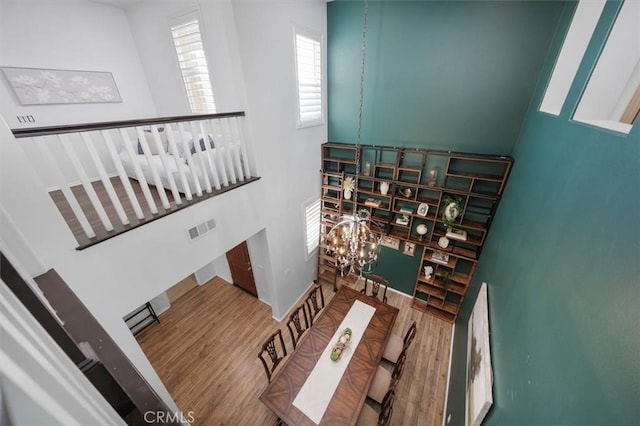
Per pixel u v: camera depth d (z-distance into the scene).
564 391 1.06
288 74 3.65
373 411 2.90
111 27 3.60
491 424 1.74
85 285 2.05
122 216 2.26
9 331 0.29
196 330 4.61
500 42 3.15
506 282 2.27
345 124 4.71
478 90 3.47
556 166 1.78
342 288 4.14
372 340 3.27
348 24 3.99
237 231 3.42
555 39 2.77
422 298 5.12
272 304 4.75
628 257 0.87
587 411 0.90
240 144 3.28
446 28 3.37
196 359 4.09
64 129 1.84
